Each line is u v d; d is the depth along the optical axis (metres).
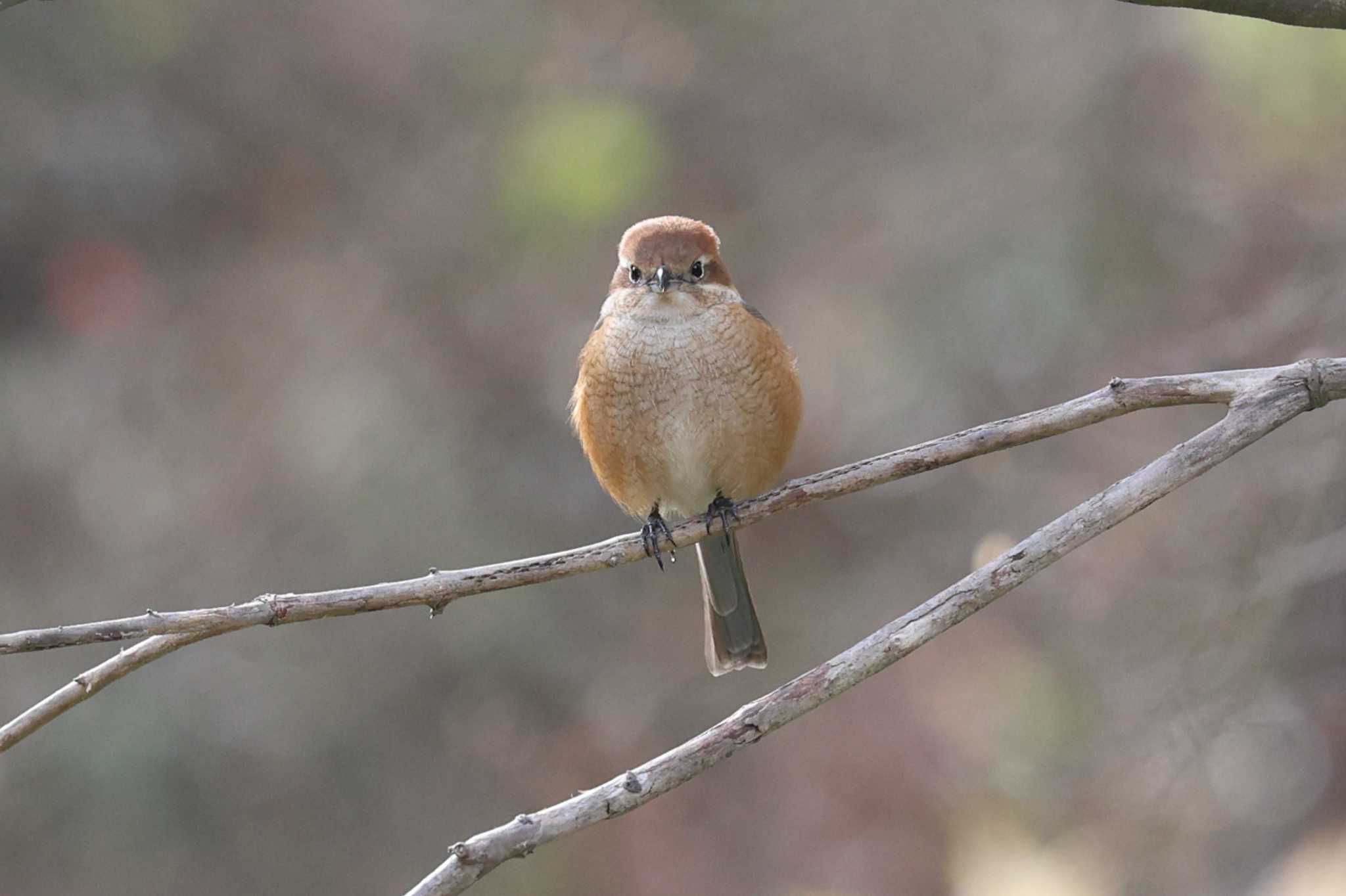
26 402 12.62
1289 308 11.44
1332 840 11.68
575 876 12.71
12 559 12.53
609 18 13.25
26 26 12.19
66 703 5.17
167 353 12.97
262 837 12.51
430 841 12.78
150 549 12.80
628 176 12.45
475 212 13.12
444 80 13.17
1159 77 12.57
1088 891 11.65
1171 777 11.41
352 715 12.87
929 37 13.53
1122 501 5.18
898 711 12.83
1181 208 12.21
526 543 12.89
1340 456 11.30
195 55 12.82
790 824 12.65
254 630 12.87
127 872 12.19
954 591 5.11
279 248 13.21
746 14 13.36
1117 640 12.12
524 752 13.12
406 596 5.53
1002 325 12.63
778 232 13.44
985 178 13.03
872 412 13.19
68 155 12.39
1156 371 11.95
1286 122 11.55
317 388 13.15
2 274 12.41
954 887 11.96
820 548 13.74
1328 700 11.60
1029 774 12.21
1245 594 11.16
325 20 13.08
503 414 13.14
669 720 13.23
